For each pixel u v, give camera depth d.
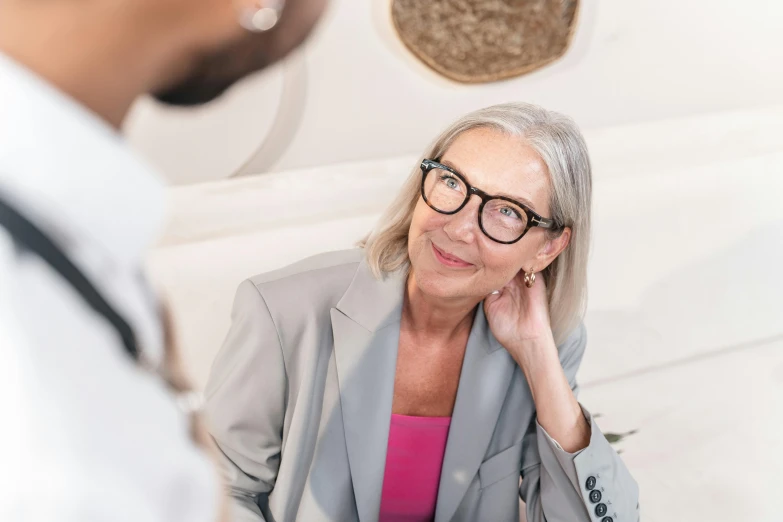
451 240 1.05
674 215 2.09
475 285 1.09
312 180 1.93
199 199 1.82
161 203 0.29
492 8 2.20
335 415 1.16
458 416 1.21
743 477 1.76
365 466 1.16
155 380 0.29
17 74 0.24
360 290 1.18
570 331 1.24
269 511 1.20
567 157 1.05
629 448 1.79
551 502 1.23
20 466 0.22
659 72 2.50
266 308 1.15
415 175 1.12
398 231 1.17
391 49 2.19
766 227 2.17
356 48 2.15
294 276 1.20
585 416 1.22
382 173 2.01
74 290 0.25
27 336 0.23
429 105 2.29
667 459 1.78
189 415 0.33
